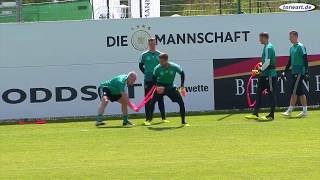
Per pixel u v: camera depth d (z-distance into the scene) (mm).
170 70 49844
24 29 59375
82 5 71875
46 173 32500
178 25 60125
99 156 37344
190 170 32188
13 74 59438
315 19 60219
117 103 59594
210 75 60219
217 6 81750
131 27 59969
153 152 38062
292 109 56281
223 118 54875
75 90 59844
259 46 60219
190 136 44062
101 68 59938
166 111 59938
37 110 59688
